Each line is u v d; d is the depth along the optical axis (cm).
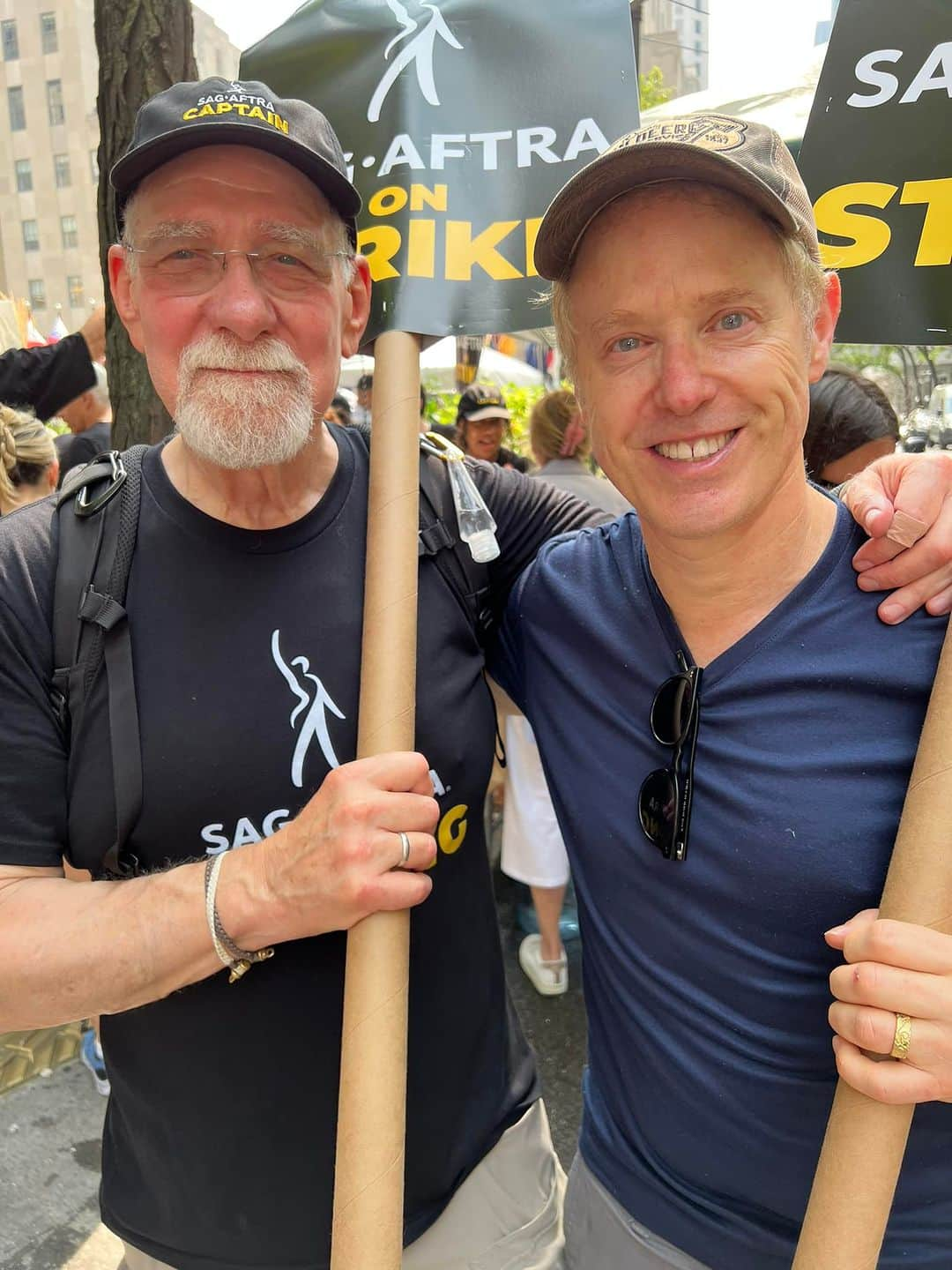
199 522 114
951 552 95
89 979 96
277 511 117
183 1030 112
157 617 111
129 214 113
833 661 98
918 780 88
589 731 113
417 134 135
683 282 91
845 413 201
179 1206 117
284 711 112
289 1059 112
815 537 103
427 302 132
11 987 97
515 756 276
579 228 95
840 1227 81
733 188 88
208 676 110
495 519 140
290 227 110
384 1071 95
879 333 125
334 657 115
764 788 97
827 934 87
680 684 104
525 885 333
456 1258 129
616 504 309
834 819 94
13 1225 208
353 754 114
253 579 114
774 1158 101
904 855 86
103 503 113
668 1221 110
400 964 97
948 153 119
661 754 106
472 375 789
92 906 99
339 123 138
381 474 119
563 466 319
